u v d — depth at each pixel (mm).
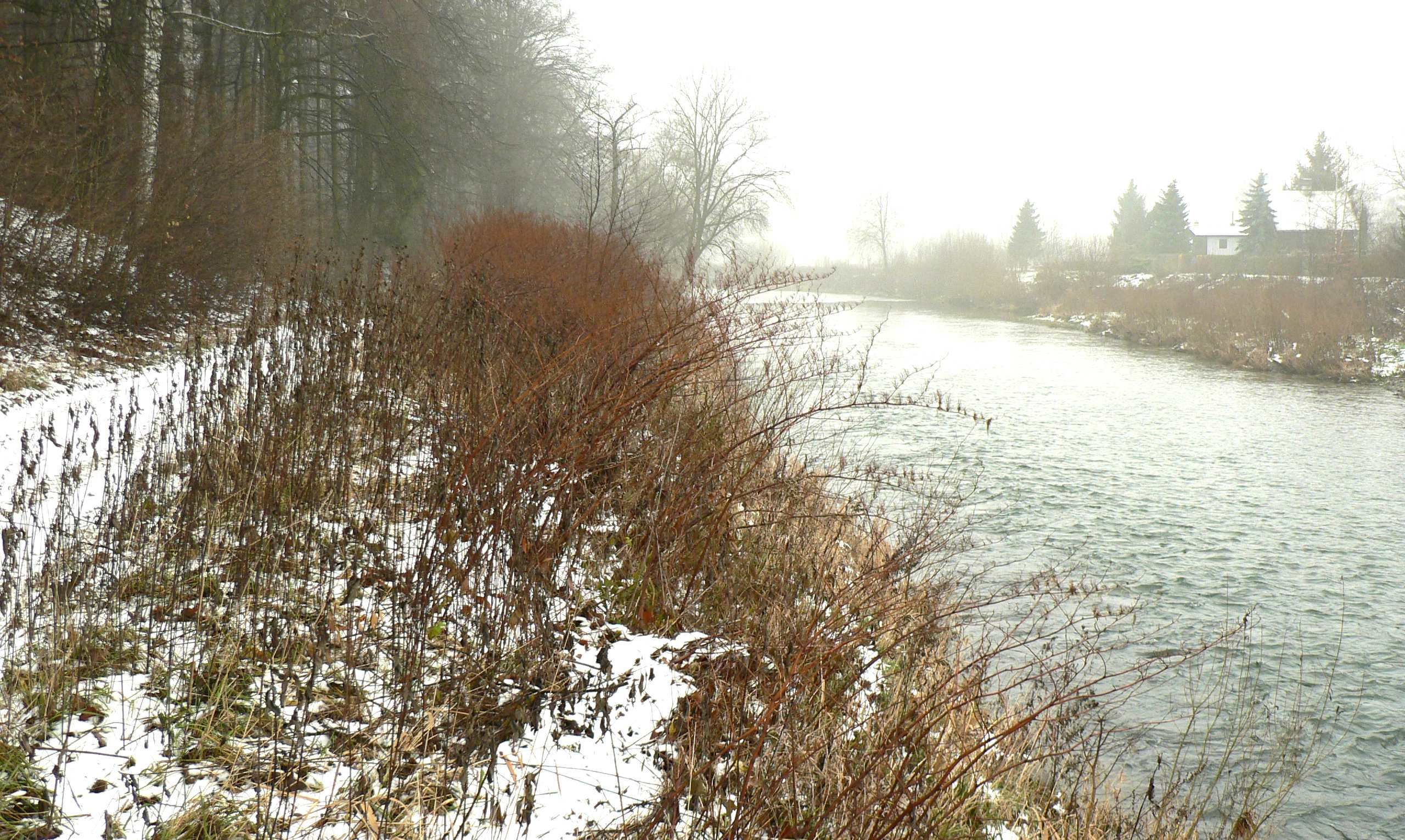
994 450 16141
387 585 4938
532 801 3258
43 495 5246
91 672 3842
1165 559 11062
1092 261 61250
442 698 3975
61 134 12211
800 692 4293
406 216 25828
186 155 13797
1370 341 30469
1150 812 5633
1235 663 8305
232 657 3938
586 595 5332
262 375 6820
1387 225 56250
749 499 6371
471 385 6957
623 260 11266
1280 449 17609
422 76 24797
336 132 24844
